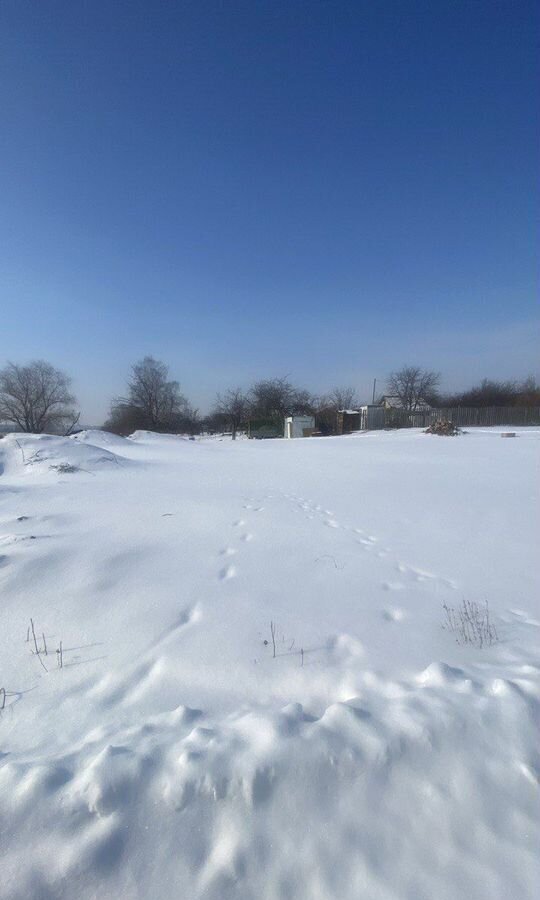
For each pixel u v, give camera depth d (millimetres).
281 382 63375
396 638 3371
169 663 3051
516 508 7941
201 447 28969
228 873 1651
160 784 1901
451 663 2977
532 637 3379
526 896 1574
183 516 7059
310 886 1617
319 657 3094
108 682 2887
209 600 3990
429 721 2170
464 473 12625
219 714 2516
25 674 3012
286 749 2020
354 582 4496
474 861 1686
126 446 27359
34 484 10164
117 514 7078
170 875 1648
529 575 4734
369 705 2395
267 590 4242
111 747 2080
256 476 12656
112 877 1641
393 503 8500
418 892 1589
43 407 54594
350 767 1976
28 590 4113
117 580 4348
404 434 32719
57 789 1898
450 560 5203
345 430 48906
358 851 1714
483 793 1897
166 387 69438
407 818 1819
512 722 2182
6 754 2258
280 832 1772
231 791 1881
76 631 3508
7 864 1663
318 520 7090
